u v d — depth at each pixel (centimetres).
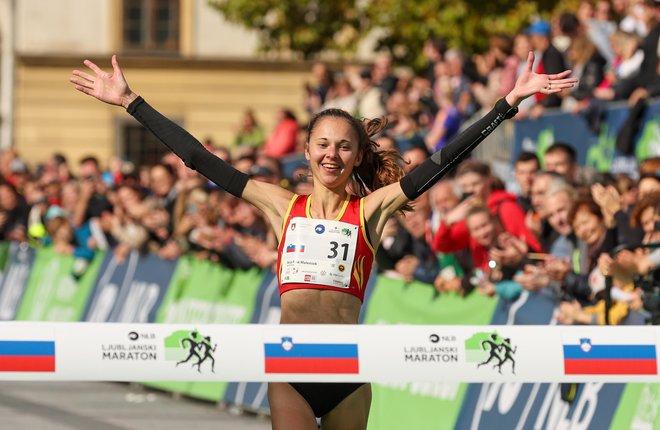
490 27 4272
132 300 2283
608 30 2095
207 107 6116
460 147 973
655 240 1296
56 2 6094
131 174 2661
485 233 1484
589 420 1241
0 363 886
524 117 2133
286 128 3106
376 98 2767
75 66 6109
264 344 904
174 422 1764
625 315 1253
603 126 1936
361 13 4812
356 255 980
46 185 3056
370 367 905
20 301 2809
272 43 5044
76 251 2511
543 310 1327
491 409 1382
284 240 991
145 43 6128
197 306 2036
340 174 982
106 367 893
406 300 1542
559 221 1444
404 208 1019
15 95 6094
